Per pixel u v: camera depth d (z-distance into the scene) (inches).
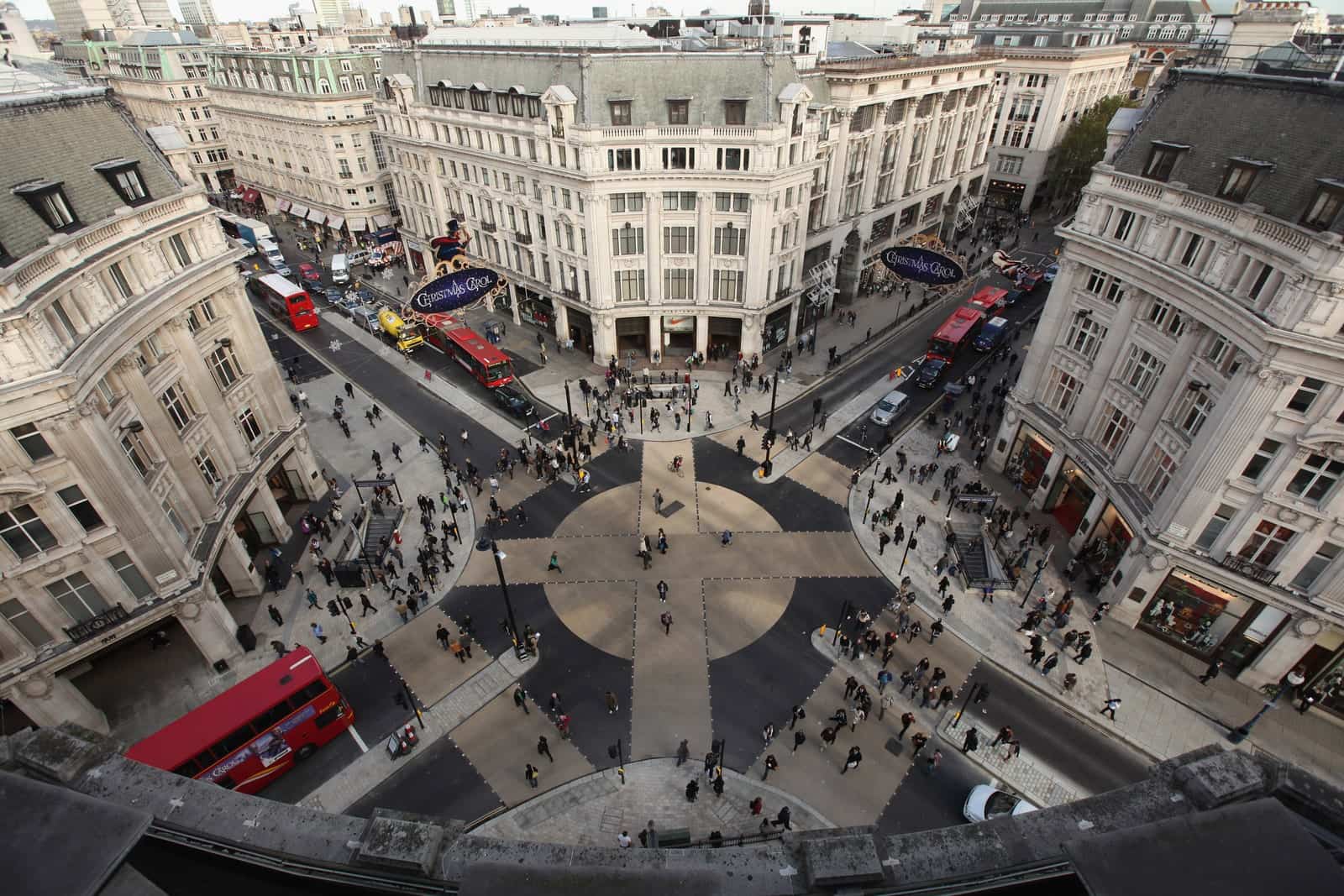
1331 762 1259.2
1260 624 1336.1
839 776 1250.0
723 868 284.8
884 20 3661.4
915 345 2719.0
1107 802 286.7
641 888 227.6
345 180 3563.0
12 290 995.3
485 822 1181.7
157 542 1259.8
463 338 2484.0
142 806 287.0
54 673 1224.2
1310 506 1174.3
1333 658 1273.4
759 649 1488.7
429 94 2650.1
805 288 2583.7
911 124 2802.7
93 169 1273.4
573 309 2551.7
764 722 1344.7
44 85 1409.9
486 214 2714.1
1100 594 1577.3
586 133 2075.5
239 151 4185.5
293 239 3964.1
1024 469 1913.1
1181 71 1467.8
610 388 2341.3
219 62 3814.0
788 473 2005.4
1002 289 2913.4
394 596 1603.1
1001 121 4045.3
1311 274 1038.4
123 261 1273.4
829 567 1690.5
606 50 2347.4
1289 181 1148.5
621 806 1204.5
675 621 1551.4
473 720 1350.9
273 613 1534.2
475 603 1599.4
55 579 1173.7
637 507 1879.9
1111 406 1578.5
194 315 1494.8
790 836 297.3
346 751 1290.6
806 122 2160.4
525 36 2866.6
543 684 1418.6
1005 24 4997.5
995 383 2437.3
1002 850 277.9
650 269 2340.1
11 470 1070.4
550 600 1605.6
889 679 1366.9
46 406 1060.5
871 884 274.7
